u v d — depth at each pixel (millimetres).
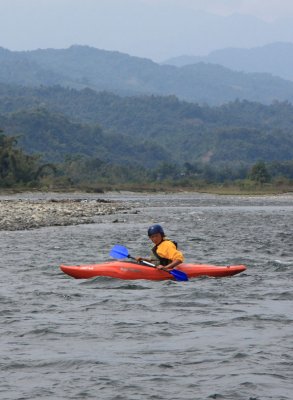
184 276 20188
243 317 14492
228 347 11664
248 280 20484
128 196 137375
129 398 9102
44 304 16375
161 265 20625
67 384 9680
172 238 37000
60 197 125188
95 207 72688
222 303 16438
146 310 15477
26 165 157125
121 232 41719
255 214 65688
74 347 11820
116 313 15102
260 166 182625
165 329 13273
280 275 21844
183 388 9461
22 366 10586
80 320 14266
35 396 9180
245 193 154000
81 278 20594
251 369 10273
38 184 154375
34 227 45969
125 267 20453
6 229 43906
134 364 10648
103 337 12578
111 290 18500
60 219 53094
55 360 10906
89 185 169000
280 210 75812
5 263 25531
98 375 10086
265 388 9383
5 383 9750
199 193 154875
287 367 10398
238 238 37125
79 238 37156
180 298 17156
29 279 21031
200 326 13555
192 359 10930
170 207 83312
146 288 18812
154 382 9742
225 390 9328
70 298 17219
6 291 18469
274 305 16172
